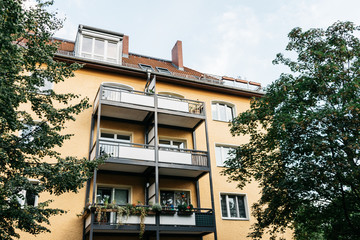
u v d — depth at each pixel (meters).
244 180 14.86
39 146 9.86
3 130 9.46
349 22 12.77
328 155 11.05
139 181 15.62
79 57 16.89
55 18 10.58
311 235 14.17
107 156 11.11
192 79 19.41
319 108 11.82
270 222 13.20
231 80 21.72
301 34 13.45
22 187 9.38
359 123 10.65
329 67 11.62
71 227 13.37
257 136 14.34
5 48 7.86
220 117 20.14
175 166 15.09
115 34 19.14
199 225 14.25
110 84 17.59
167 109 16.22
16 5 7.34
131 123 16.80
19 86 9.98
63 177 9.65
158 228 13.46
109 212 13.30
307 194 12.31
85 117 15.91
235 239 16.50
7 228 8.87
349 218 12.00
